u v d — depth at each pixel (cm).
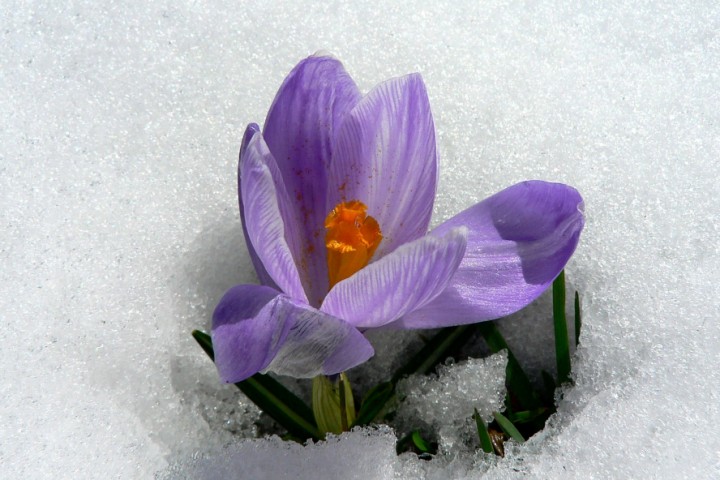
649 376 38
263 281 37
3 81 42
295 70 37
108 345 39
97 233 40
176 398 39
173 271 40
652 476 37
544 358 40
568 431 38
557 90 42
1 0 43
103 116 41
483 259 38
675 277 40
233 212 41
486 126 42
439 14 43
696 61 43
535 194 38
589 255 40
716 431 38
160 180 41
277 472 38
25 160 41
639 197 41
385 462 38
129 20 43
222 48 42
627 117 42
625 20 43
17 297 39
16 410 38
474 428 39
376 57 42
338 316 36
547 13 43
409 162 38
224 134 41
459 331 40
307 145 38
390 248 38
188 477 38
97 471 37
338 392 39
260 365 35
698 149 41
